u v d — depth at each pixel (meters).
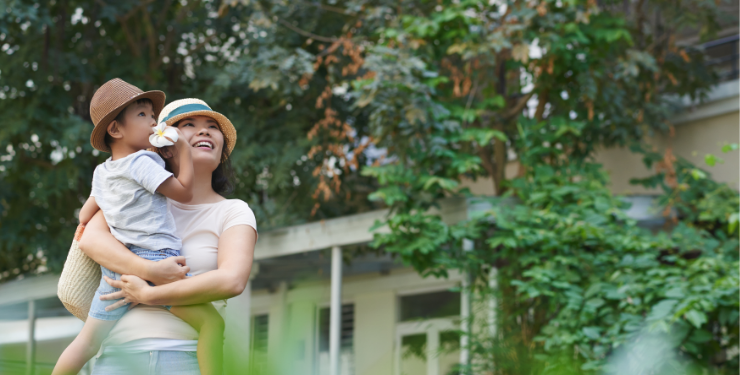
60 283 2.38
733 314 6.08
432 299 11.64
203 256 2.32
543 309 7.17
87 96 11.17
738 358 6.77
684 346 6.11
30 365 7.51
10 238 10.84
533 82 8.79
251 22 9.23
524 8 7.66
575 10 7.77
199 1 10.90
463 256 7.41
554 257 6.88
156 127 2.26
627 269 6.68
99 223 2.30
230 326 2.35
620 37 8.46
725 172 9.11
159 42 11.48
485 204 7.59
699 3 9.30
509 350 6.75
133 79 10.81
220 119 2.58
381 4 8.50
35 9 8.79
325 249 9.57
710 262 6.34
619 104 8.52
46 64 10.12
